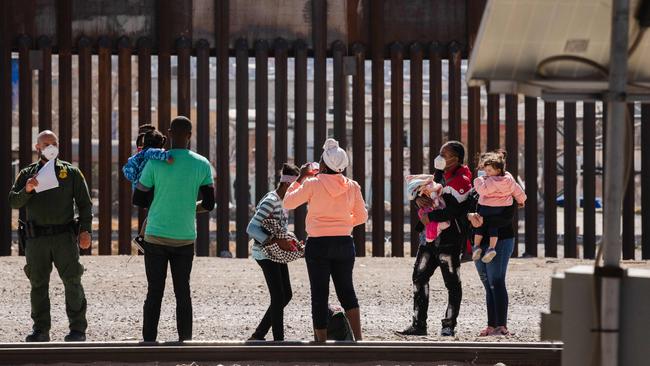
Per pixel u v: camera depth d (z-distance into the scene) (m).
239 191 59.50
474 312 39.19
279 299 28.16
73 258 29.86
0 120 58.19
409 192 31.42
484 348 24.62
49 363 24.14
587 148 60.19
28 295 42.41
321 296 26.52
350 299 26.89
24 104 58.16
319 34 59.41
